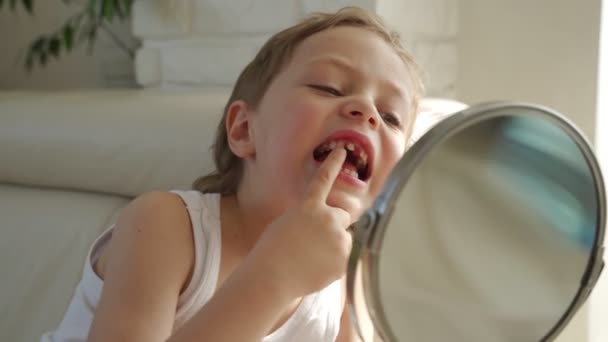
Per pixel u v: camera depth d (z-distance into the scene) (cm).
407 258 41
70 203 102
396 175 39
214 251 70
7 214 104
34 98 110
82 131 98
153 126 95
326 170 56
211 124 92
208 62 143
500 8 133
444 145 40
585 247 49
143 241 66
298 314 75
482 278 44
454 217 42
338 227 53
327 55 69
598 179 47
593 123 123
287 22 129
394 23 117
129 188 97
